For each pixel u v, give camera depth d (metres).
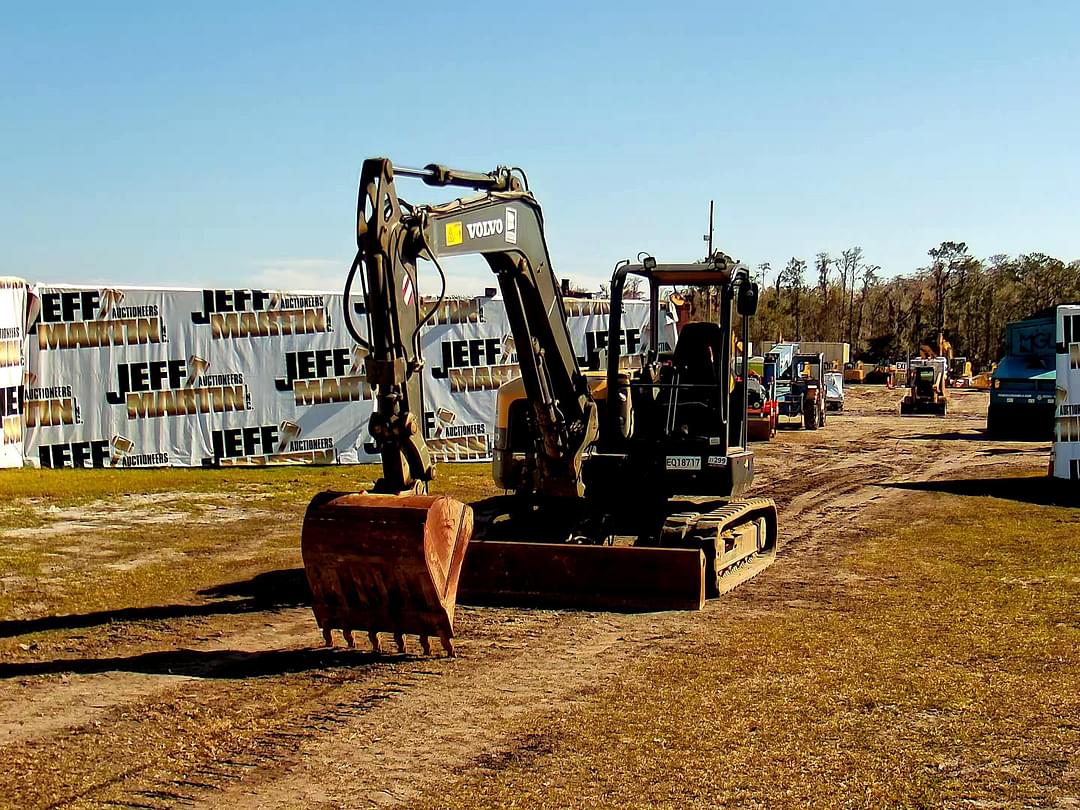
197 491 18.33
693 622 9.25
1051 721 6.67
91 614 9.50
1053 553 12.76
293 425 22.80
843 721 6.64
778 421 38.41
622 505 11.39
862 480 21.39
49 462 21.67
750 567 11.48
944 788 5.61
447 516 7.68
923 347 75.56
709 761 5.95
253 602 10.02
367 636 8.70
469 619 9.30
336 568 7.71
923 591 10.62
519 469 11.75
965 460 25.23
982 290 95.00
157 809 5.31
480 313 23.95
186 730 6.46
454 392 23.94
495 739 6.31
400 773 5.79
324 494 7.96
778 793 5.52
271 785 5.62
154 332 22.12
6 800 5.40
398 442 7.79
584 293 25.34
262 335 22.64
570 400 10.04
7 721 6.63
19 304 21.28
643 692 7.22
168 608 9.75
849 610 9.77
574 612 9.62
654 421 11.41
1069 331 19.77
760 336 87.88
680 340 11.47
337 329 22.91
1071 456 19.94
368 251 7.47
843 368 71.06
